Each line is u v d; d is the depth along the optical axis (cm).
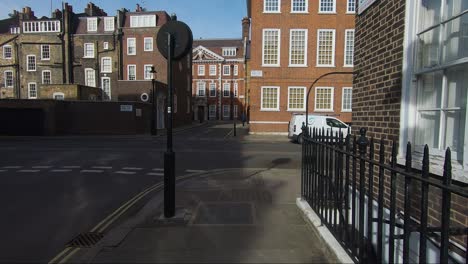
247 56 5081
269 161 1231
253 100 2570
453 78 343
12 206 654
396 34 429
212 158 1316
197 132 3041
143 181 896
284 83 2544
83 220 567
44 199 709
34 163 1207
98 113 2714
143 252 408
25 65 3934
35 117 2634
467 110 314
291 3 2498
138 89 3147
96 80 3903
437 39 367
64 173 1012
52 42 3897
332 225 435
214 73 5975
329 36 2503
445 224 221
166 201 527
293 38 2517
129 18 3928
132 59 3891
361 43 548
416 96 396
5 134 2627
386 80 457
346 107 2523
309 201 541
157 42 534
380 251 305
